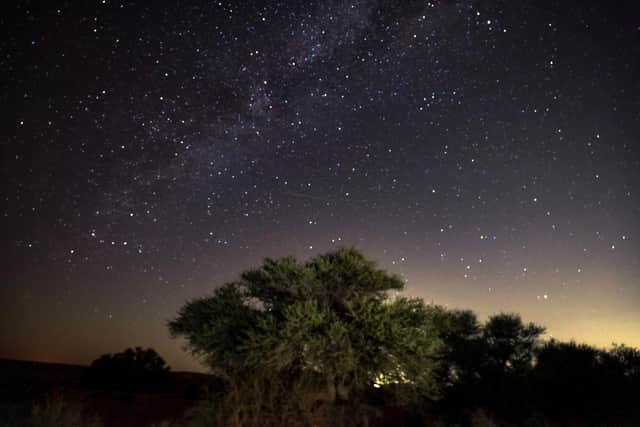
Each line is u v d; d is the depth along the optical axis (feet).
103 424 45.24
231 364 41.04
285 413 38.42
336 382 41.86
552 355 56.59
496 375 54.49
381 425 42.22
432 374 42.88
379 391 45.88
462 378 54.70
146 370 75.41
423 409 47.44
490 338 59.31
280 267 42.47
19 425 39.40
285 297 43.50
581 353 56.18
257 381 40.11
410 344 37.96
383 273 43.32
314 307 38.91
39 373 88.63
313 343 37.73
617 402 51.67
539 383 53.72
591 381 52.60
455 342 56.95
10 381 73.51
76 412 42.83
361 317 39.17
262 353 38.32
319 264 42.75
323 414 39.60
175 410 51.67
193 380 79.51
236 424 37.81
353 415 41.29
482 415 43.65
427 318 41.39
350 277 42.70
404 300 41.42
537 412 48.78
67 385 72.43
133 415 49.88
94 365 73.97
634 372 56.08
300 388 39.86
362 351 38.99
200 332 40.47
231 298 42.50
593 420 48.29
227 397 39.29
